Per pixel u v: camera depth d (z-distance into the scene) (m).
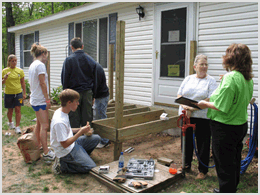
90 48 8.02
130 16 6.50
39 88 3.74
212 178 3.33
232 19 4.57
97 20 7.61
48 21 9.30
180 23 5.36
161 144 4.97
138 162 3.50
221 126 2.48
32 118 6.82
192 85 3.31
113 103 6.25
